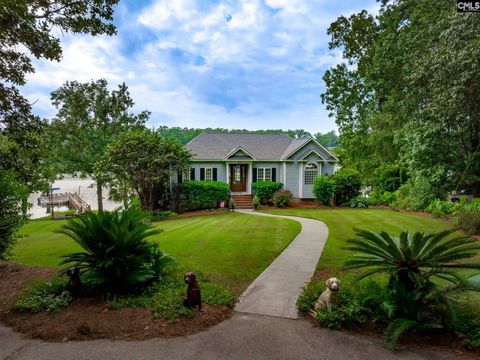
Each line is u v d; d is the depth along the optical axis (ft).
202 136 83.71
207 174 74.84
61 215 86.33
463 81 33.94
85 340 12.07
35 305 14.55
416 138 47.09
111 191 65.77
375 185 85.71
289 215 54.29
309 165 76.54
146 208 60.59
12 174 24.09
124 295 15.89
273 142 86.43
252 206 70.33
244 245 29.81
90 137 79.15
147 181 58.95
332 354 11.05
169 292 15.76
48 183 77.71
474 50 32.04
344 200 70.54
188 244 30.76
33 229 55.06
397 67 55.36
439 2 43.16
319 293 15.64
